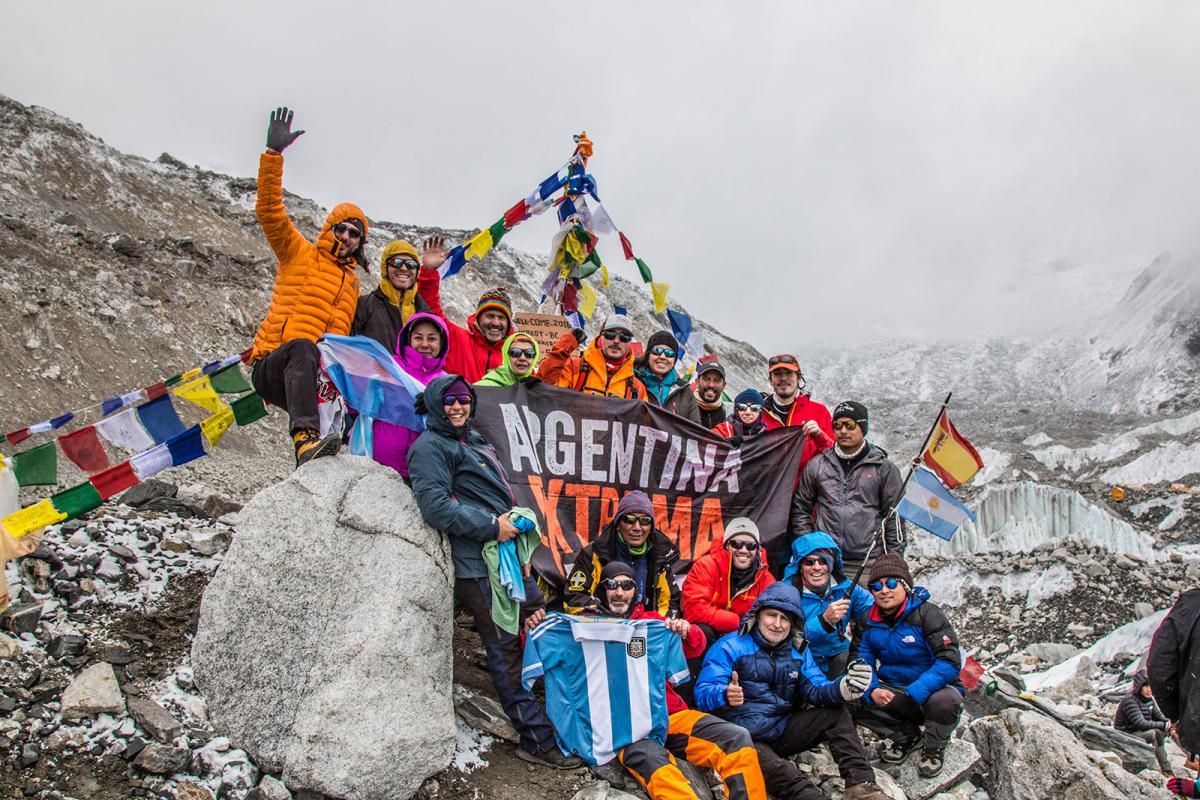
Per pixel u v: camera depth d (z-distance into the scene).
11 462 5.95
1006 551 24.67
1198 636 5.77
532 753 5.66
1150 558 23.25
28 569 5.75
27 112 29.09
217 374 6.60
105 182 28.62
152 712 4.94
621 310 7.49
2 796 4.42
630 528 5.98
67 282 19.45
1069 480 46.16
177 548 6.49
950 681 6.23
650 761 5.50
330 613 5.16
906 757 6.48
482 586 5.66
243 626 5.14
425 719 5.10
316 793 4.83
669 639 5.96
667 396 7.87
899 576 6.34
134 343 19.33
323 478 5.46
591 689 5.72
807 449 7.53
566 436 6.84
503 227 8.00
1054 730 6.59
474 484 5.78
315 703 4.91
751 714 5.94
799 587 6.63
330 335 5.88
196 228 30.30
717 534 7.09
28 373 16.14
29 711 4.85
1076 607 20.25
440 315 7.02
